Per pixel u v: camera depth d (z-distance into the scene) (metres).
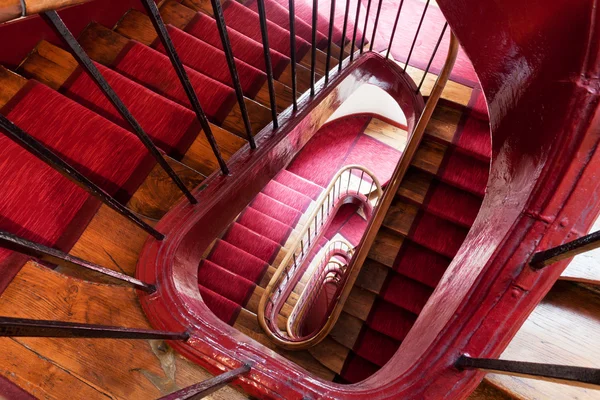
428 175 2.75
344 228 5.47
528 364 0.65
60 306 1.16
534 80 0.82
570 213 0.71
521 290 0.78
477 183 2.64
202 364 1.16
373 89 4.50
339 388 1.13
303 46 2.84
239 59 2.46
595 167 0.67
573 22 0.65
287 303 4.53
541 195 0.71
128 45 2.15
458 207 2.66
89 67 0.79
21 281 1.16
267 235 4.27
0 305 1.12
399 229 2.73
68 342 1.12
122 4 2.42
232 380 1.05
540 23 0.74
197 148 1.75
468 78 3.01
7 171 1.37
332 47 3.17
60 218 1.34
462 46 1.09
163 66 2.09
